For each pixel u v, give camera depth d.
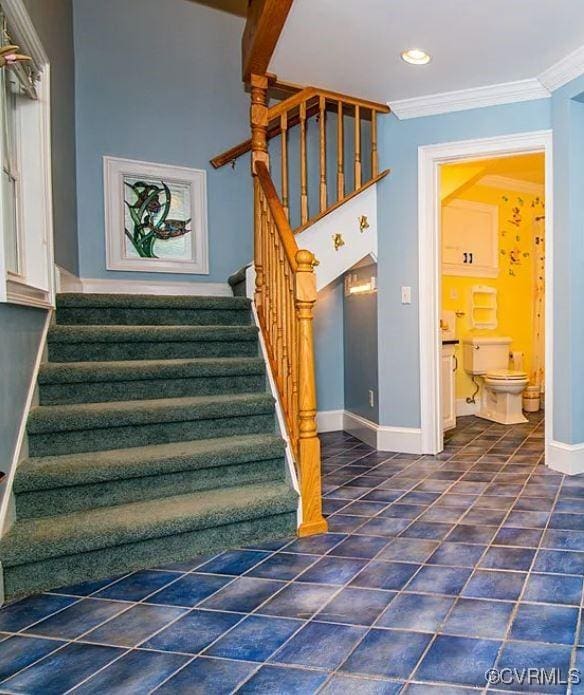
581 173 2.95
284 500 2.16
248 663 1.36
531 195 5.50
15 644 1.47
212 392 2.64
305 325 2.17
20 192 2.48
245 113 4.02
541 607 1.60
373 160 3.49
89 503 2.03
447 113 3.34
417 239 3.46
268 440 2.38
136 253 3.69
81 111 3.51
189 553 2.01
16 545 1.73
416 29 2.55
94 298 2.78
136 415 2.26
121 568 1.89
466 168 4.00
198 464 2.20
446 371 4.39
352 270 4.09
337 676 1.30
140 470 2.09
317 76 3.06
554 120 3.03
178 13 3.78
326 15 2.44
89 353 2.57
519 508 2.46
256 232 2.99
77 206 3.49
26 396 2.12
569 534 2.15
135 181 3.68
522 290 5.50
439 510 2.46
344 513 2.43
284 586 1.76
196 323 3.06
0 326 1.81
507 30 2.56
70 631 1.53
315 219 3.28
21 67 2.23
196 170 3.85
